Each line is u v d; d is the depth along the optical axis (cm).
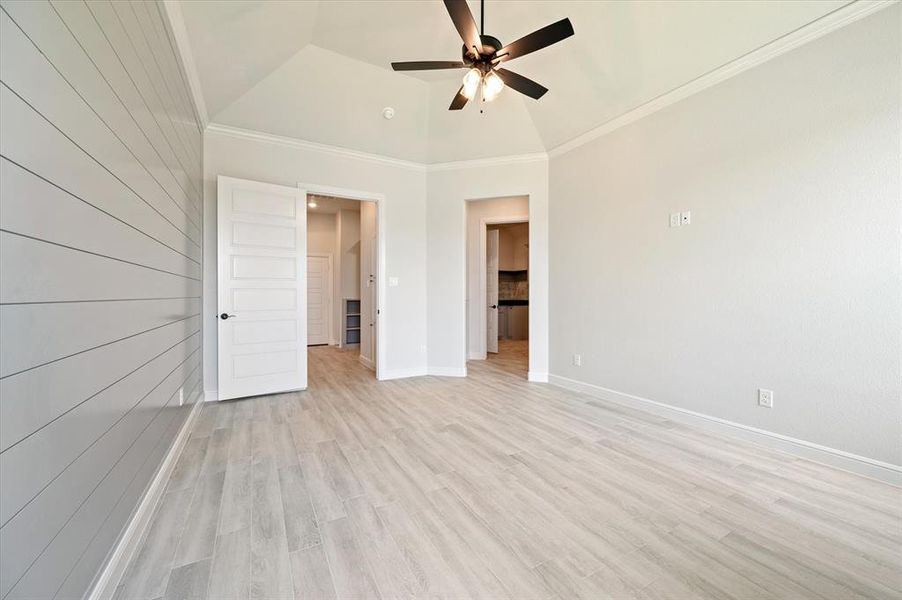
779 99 234
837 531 157
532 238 429
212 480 200
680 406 294
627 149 333
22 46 81
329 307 770
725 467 215
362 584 128
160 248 192
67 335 100
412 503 178
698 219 279
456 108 286
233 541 150
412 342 460
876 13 196
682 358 292
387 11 277
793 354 231
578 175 384
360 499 182
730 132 259
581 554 143
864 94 201
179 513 169
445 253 461
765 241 243
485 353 603
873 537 153
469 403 345
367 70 346
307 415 308
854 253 207
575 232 389
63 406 98
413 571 134
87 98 112
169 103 212
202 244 334
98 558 118
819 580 130
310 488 192
